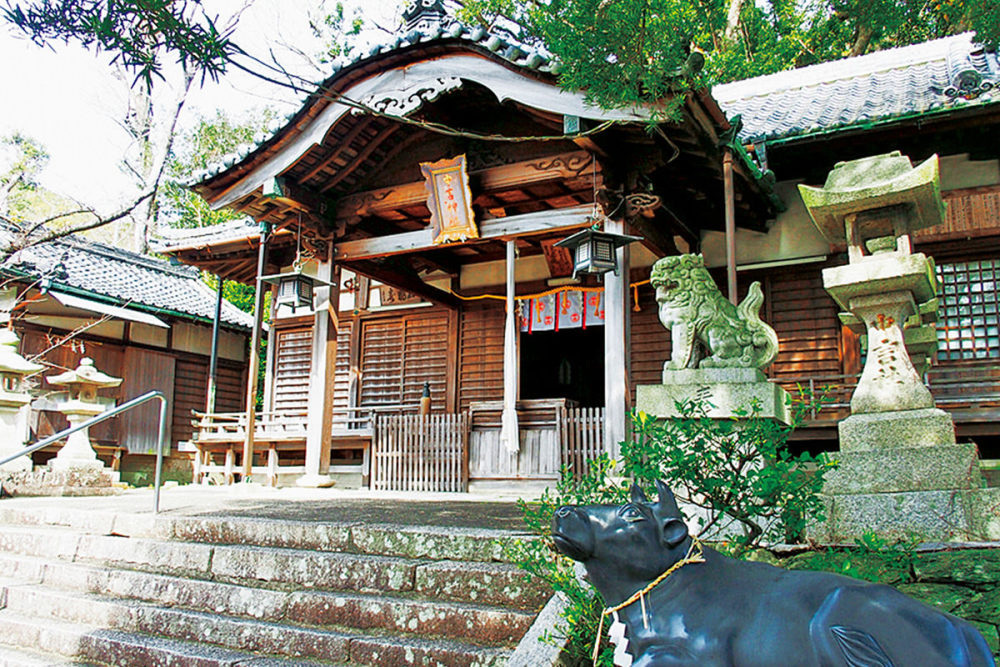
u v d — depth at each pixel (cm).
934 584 376
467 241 1044
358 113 1001
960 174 1052
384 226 1241
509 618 414
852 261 507
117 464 1560
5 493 889
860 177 509
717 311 544
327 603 469
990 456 991
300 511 686
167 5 363
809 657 197
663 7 525
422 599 461
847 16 2088
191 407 1888
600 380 1817
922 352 689
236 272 1555
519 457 1116
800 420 393
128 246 3181
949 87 959
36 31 360
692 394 502
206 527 598
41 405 1566
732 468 374
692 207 1117
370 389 1451
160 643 472
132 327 1769
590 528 237
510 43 918
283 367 1551
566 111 871
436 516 638
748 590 222
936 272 1052
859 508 448
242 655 448
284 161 1023
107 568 582
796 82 1452
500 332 1359
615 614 238
